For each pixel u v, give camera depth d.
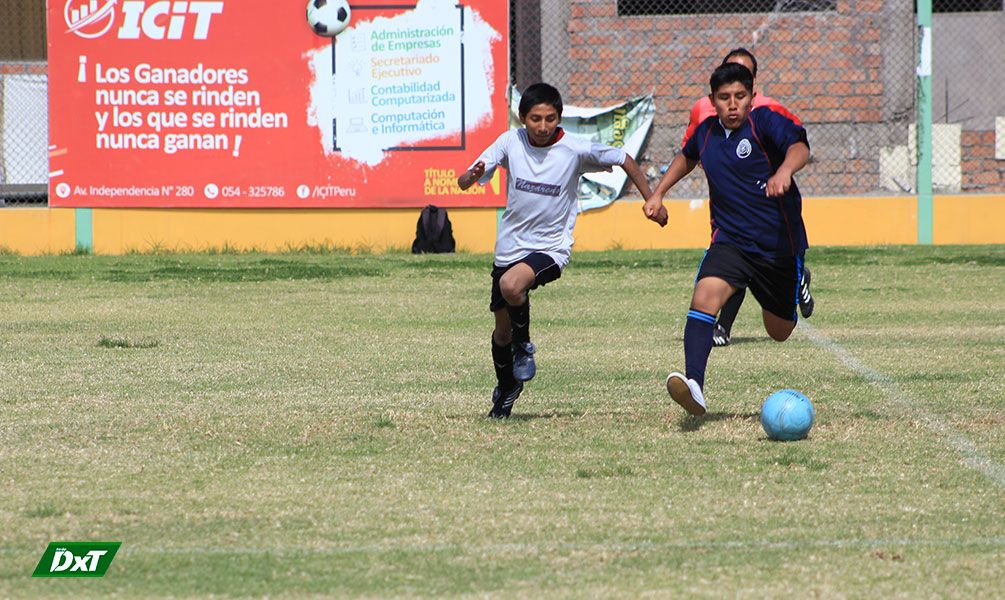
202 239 63.50
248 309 43.31
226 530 16.25
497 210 63.34
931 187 64.12
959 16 75.69
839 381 28.27
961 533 16.02
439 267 56.41
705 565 14.70
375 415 24.34
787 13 64.62
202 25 62.28
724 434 22.38
